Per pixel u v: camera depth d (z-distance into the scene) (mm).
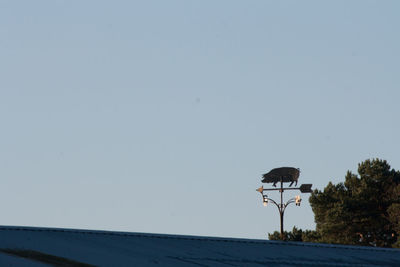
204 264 47906
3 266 36781
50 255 42281
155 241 54500
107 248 48500
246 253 55156
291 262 54281
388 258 63094
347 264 57219
